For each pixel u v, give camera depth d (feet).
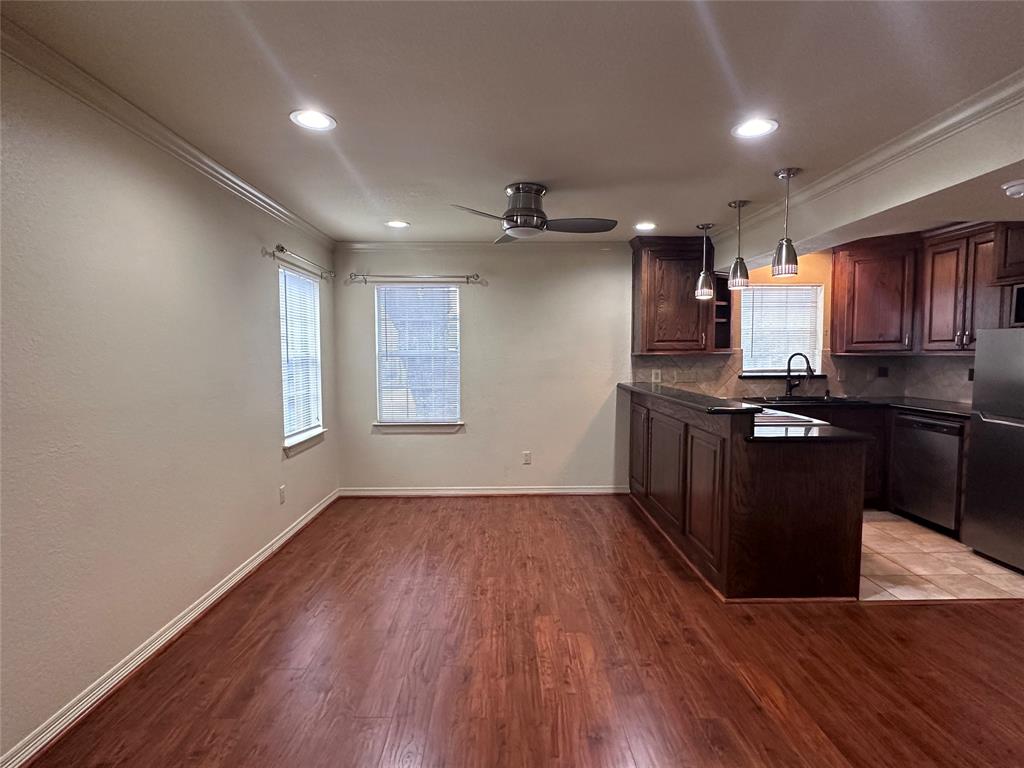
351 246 15.61
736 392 16.15
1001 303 11.89
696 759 5.70
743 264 10.77
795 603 9.21
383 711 6.47
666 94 6.49
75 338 6.20
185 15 4.94
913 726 6.18
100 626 6.61
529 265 15.90
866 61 5.74
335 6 4.81
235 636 8.19
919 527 13.09
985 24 5.07
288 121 7.26
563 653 7.72
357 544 12.16
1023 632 8.26
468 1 4.74
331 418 15.51
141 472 7.38
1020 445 10.31
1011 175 6.72
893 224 9.36
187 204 8.41
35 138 5.65
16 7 4.79
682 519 11.41
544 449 16.22
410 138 7.82
